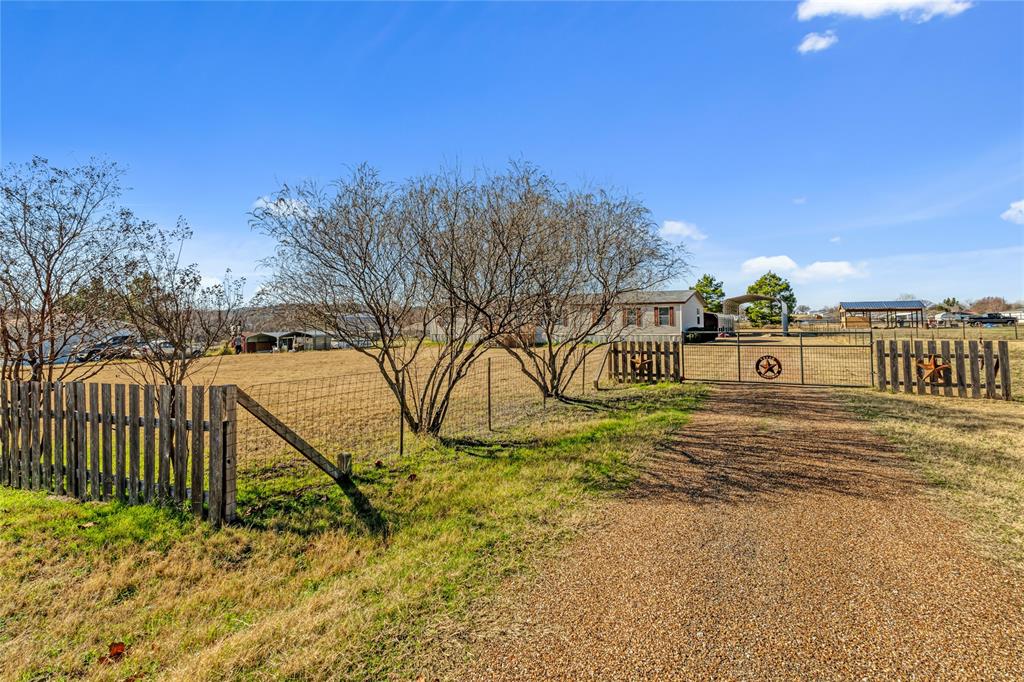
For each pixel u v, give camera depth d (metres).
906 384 10.49
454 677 2.38
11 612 3.03
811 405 9.28
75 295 6.16
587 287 10.23
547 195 7.43
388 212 6.55
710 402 9.86
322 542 3.93
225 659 2.54
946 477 4.99
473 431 7.86
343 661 2.51
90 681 2.46
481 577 3.30
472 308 7.25
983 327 42.16
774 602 2.93
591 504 4.56
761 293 56.06
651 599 2.99
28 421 5.37
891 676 2.31
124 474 4.71
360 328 6.98
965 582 3.09
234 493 4.24
